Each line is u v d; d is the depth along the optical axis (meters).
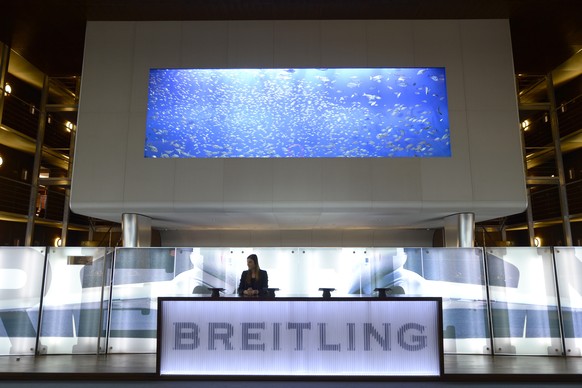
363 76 8.55
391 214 8.54
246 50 8.59
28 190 12.48
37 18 8.59
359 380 5.02
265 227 10.84
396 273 7.70
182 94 8.46
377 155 8.25
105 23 8.66
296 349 5.16
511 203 8.01
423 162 8.17
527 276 7.21
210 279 7.73
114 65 8.48
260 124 8.38
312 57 8.56
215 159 8.19
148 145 8.23
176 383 4.93
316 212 8.32
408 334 5.19
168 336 5.21
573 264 7.19
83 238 14.37
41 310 6.94
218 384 4.89
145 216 8.82
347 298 5.25
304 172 8.16
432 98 8.44
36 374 5.14
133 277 7.35
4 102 11.03
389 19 8.67
